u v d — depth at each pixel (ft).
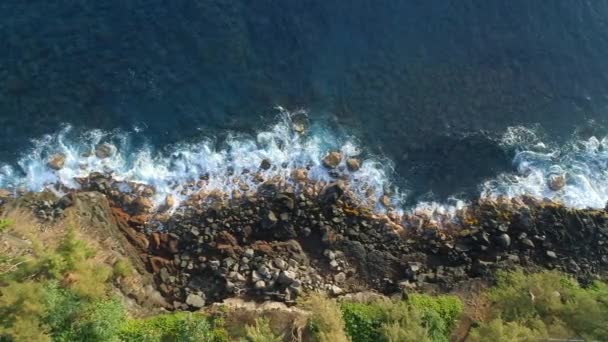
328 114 110.52
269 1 116.37
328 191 101.45
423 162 108.88
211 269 91.45
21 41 106.01
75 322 72.90
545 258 99.71
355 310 85.20
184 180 100.83
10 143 99.19
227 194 100.01
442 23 121.19
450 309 88.12
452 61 118.52
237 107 108.06
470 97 116.16
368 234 99.71
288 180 102.73
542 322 81.82
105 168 99.96
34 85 103.71
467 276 96.32
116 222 94.99
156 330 79.82
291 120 108.68
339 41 116.26
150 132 103.76
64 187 97.19
